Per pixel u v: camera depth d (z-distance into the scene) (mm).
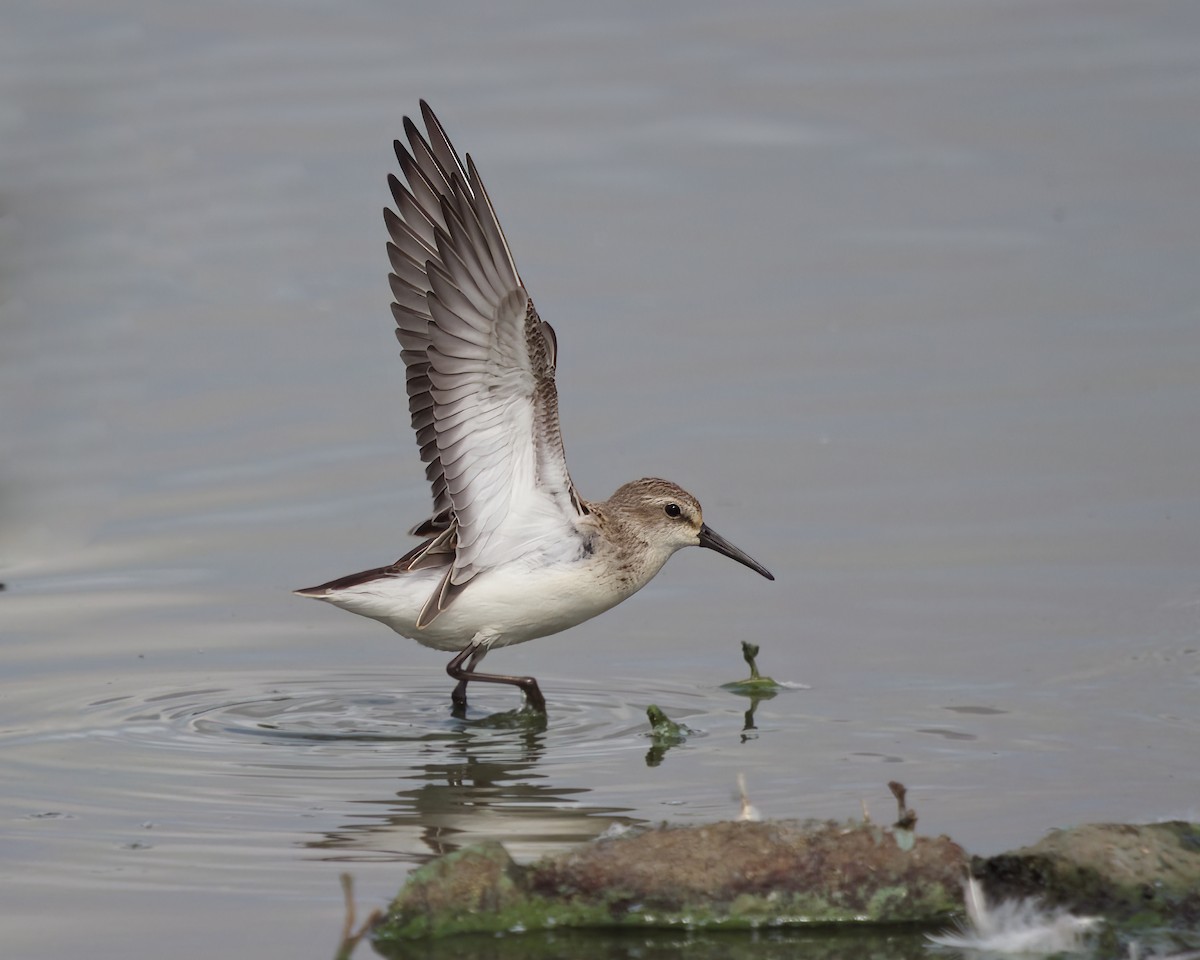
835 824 9094
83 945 8703
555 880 8906
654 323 19922
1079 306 20016
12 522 16016
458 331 11922
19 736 11867
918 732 11656
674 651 13547
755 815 9539
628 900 8867
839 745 11477
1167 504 15633
